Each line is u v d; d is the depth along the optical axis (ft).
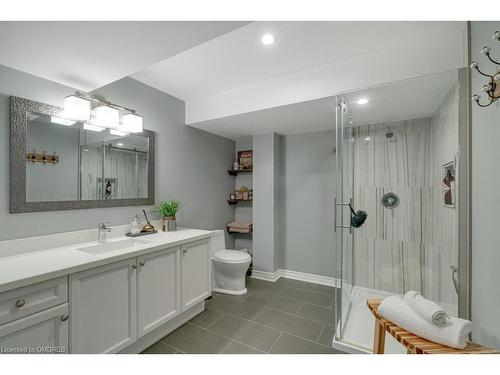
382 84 5.53
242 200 11.56
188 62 6.30
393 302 3.99
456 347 3.15
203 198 9.98
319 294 8.64
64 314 3.85
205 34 3.84
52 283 3.72
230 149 11.80
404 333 3.58
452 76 4.92
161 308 5.62
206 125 9.13
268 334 6.10
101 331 4.38
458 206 4.91
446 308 5.72
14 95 4.81
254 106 7.44
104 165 6.31
